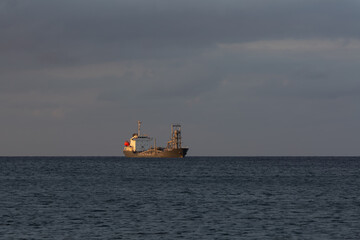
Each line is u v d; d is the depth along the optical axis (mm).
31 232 98938
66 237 94188
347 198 162250
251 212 127000
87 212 126438
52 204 143375
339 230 102125
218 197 164250
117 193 178375
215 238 94000
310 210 131000
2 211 127875
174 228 103750
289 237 95188
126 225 107125
